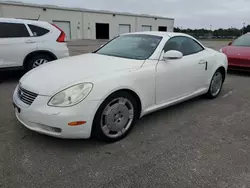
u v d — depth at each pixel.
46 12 27.81
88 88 2.57
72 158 2.56
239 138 3.07
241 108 4.21
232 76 7.04
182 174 2.32
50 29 6.37
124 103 2.92
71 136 2.56
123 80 2.83
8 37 5.68
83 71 2.83
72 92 2.52
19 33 5.85
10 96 4.68
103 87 2.65
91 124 2.62
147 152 2.70
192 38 4.23
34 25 6.10
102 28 33.66
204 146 2.86
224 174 2.33
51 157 2.57
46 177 2.24
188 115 3.83
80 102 2.51
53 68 3.07
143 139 3.00
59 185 2.14
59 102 2.50
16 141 2.87
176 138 3.04
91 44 19.44
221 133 3.21
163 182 2.20
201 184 2.18
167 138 3.04
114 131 2.90
